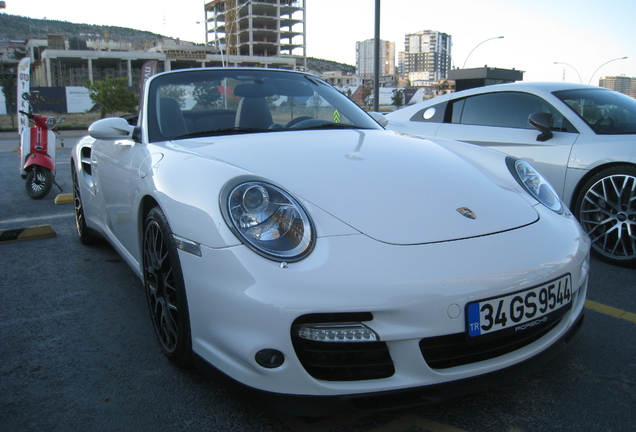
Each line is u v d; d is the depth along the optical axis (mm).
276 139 2107
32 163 5566
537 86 3816
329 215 1550
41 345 2119
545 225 1737
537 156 3473
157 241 1862
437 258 1455
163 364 1949
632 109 3492
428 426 1566
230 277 1444
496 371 1495
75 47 79438
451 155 2160
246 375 1447
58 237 3926
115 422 1596
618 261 3061
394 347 1407
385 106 60062
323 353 1418
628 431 1521
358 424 1580
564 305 1606
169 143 2174
